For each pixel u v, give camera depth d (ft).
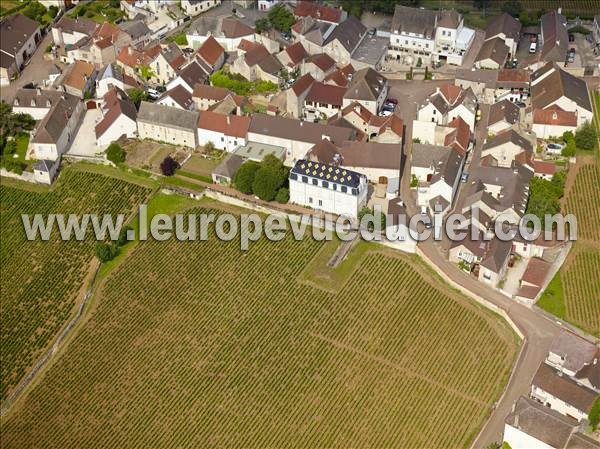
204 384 612.70
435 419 573.33
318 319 655.35
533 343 615.57
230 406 595.47
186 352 638.12
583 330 625.00
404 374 606.96
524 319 635.66
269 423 581.53
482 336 630.33
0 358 655.35
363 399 592.19
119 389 615.57
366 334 640.17
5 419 608.19
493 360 610.65
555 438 522.88
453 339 629.92
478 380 596.70
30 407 613.11
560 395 558.97
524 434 530.68
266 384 608.60
